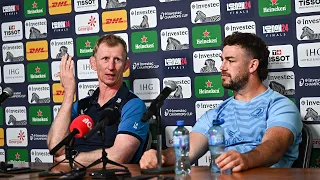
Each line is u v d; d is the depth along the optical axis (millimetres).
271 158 2658
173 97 3783
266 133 2896
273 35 3502
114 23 3939
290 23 3453
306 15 3416
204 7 3672
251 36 3250
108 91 3582
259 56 3209
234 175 2318
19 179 2484
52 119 4168
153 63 3834
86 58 4035
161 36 3799
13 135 4309
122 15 3912
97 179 2367
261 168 2520
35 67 4215
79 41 4055
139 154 3477
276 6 3486
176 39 3762
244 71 3191
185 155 2443
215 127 2521
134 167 2828
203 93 3703
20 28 4258
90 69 4023
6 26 4305
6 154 4336
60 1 4109
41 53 4195
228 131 3193
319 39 3393
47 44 4168
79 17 4047
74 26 4070
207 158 3680
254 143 3094
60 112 3580
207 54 3678
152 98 3842
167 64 3793
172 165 2719
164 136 3809
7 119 4328
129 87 3902
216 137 2494
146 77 3855
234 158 2420
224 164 2395
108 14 3955
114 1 3930
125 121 3391
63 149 3412
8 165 2953
